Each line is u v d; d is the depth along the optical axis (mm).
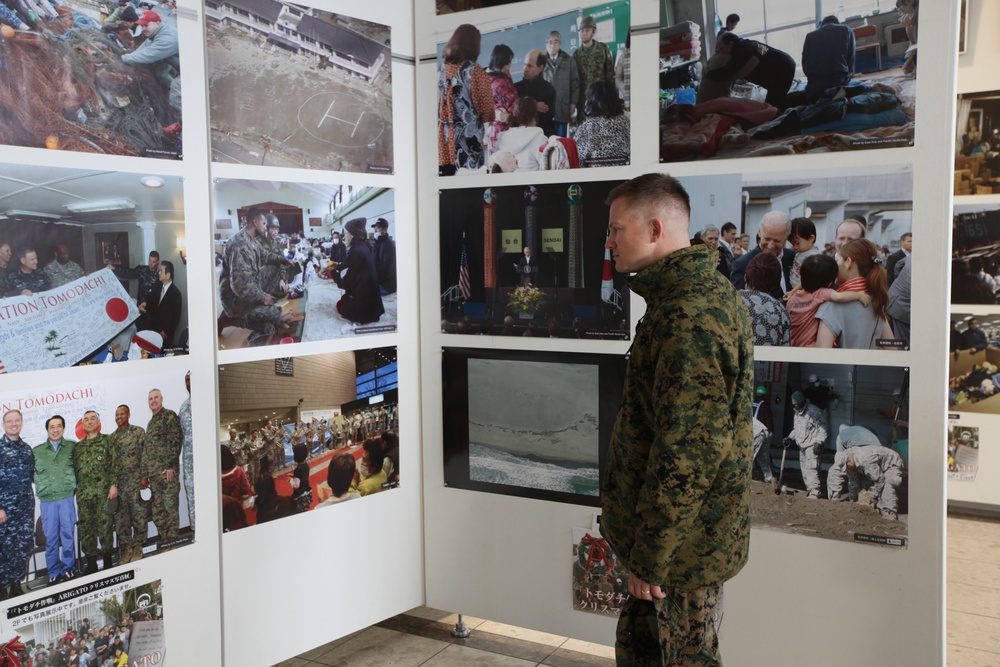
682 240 1988
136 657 2340
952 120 2211
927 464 2314
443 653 3041
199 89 2416
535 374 2891
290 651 2766
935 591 2326
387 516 3055
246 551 2615
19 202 2037
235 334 2547
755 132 2457
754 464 2547
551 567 2934
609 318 2744
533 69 2797
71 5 2119
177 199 2375
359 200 2879
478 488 3053
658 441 1700
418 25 3000
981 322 4391
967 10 4215
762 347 2512
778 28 2396
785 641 2545
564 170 2779
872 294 2348
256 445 2625
